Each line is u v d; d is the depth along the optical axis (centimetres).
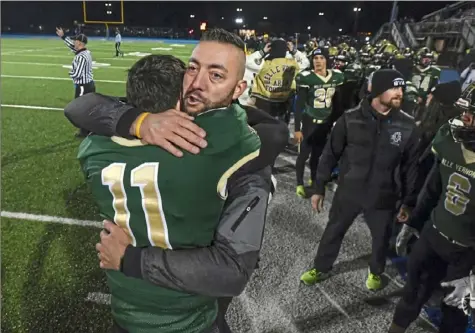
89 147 101
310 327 230
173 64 103
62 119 672
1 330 216
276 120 125
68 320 226
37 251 290
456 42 1540
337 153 248
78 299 243
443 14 2441
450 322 194
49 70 1296
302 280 268
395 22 2395
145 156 91
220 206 94
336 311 243
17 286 252
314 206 263
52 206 363
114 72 1323
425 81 524
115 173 94
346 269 287
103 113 98
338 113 440
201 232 94
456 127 171
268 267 286
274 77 422
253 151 93
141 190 91
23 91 912
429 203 206
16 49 2012
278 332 225
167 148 88
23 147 525
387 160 229
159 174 89
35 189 398
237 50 94
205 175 88
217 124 91
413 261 199
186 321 108
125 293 106
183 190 89
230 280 94
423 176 239
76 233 317
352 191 240
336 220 253
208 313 113
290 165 513
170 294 102
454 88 271
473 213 171
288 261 295
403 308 205
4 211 349
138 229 96
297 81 411
